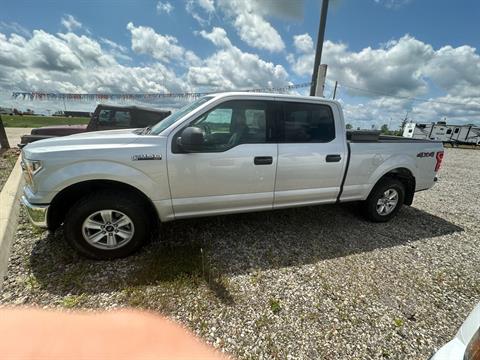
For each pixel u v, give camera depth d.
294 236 3.27
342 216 3.97
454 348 1.19
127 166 2.37
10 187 4.01
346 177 3.30
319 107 3.10
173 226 3.34
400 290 2.36
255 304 2.08
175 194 2.58
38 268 2.36
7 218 2.95
